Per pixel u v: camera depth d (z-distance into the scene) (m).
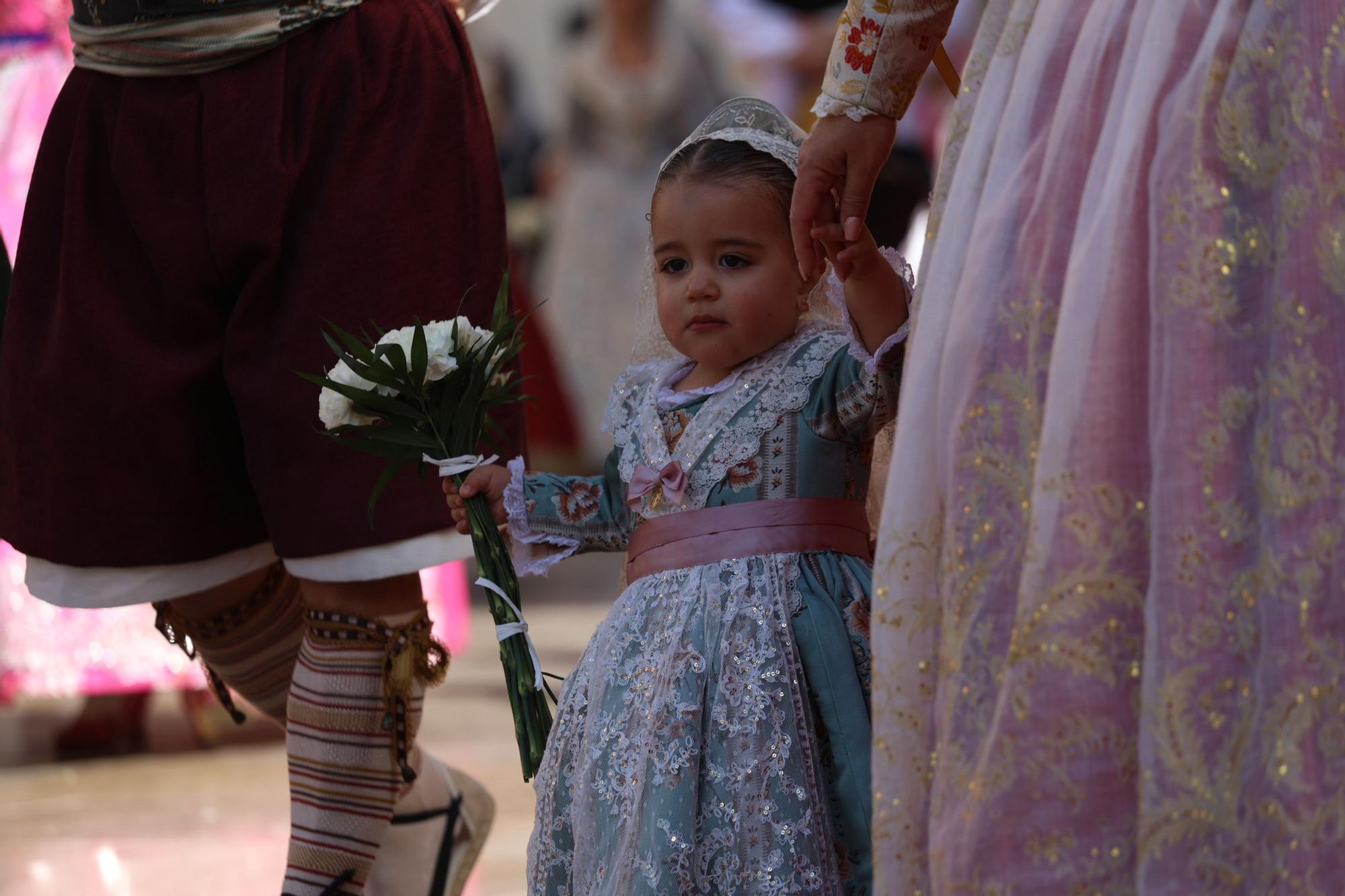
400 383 3.22
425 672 3.86
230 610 4.10
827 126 2.96
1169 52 2.20
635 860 2.87
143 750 7.00
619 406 3.43
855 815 2.93
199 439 3.87
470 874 4.34
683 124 13.45
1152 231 2.16
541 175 13.75
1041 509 2.15
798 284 3.23
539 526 3.33
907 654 2.37
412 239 3.79
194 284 3.80
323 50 3.77
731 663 2.96
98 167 3.87
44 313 3.94
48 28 6.55
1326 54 2.20
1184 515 2.07
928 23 2.89
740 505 3.13
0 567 6.64
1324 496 2.09
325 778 3.73
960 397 2.31
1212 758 2.03
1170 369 2.11
